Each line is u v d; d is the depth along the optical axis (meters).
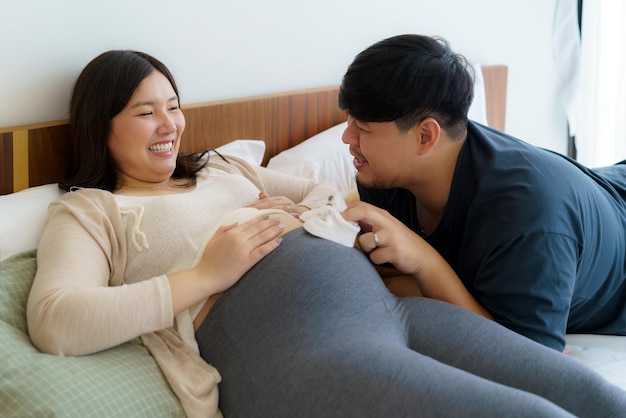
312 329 1.16
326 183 1.79
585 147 2.82
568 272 1.27
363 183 1.44
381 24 2.32
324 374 1.09
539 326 1.27
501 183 1.33
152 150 1.51
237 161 1.71
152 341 1.24
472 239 1.37
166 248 1.35
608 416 1.08
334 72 2.24
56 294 1.15
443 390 1.02
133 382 1.13
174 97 1.54
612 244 1.43
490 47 2.66
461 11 2.54
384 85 1.28
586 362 1.40
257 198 1.60
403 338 1.21
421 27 2.43
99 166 1.50
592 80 2.75
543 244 1.25
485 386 1.03
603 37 2.69
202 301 1.28
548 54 2.86
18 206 1.42
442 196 1.43
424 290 1.39
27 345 1.15
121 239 1.33
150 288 1.18
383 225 1.34
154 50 1.78
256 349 1.18
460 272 1.42
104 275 1.28
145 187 1.54
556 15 2.82
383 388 1.04
